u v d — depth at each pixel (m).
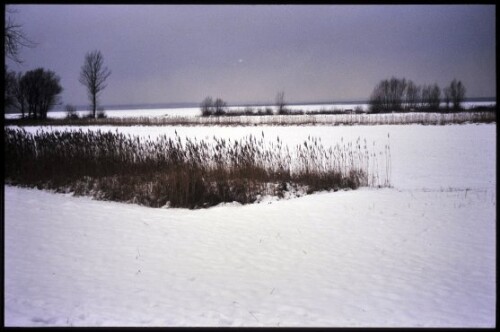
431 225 8.76
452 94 50.78
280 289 6.13
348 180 13.02
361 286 6.21
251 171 13.32
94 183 13.10
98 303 5.65
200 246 7.93
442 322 5.17
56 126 38.59
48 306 5.54
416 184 14.14
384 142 25.47
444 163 18.59
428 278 6.45
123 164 14.12
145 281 6.38
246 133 31.64
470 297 5.85
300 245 7.91
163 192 11.88
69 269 6.78
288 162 14.59
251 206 10.98
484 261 7.01
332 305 5.64
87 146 15.08
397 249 7.61
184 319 5.23
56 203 11.03
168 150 14.72
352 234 8.40
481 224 8.76
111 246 7.89
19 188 12.99
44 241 8.05
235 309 5.53
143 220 9.64
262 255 7.46
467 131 30.80
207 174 13.00
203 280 6.44
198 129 35.91
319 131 32.50
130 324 5.07
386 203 10.31
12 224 9.04
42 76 45.91
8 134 14.81
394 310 5.50
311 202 10.78
